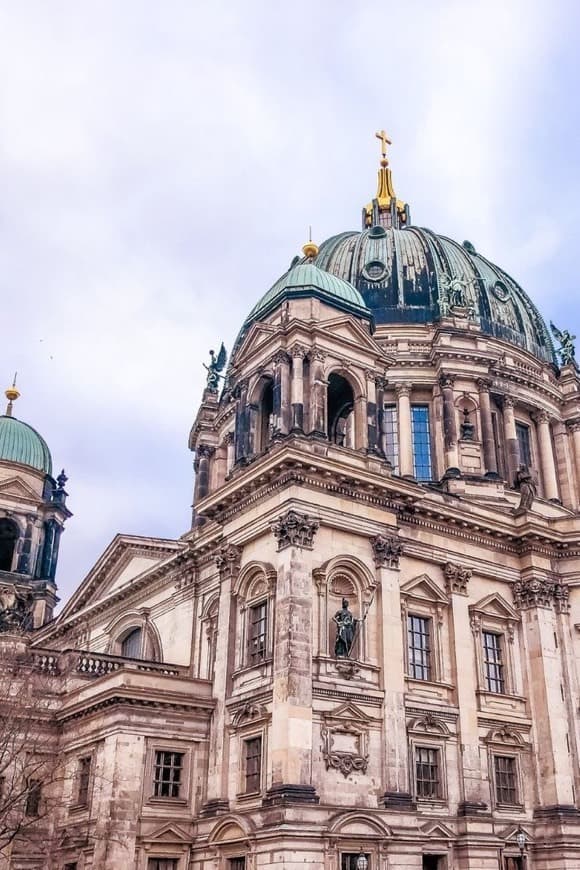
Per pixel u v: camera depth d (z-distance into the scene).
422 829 45.62
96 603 70.00
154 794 47.62
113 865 45.00
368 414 53.81
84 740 50.94
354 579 48.72
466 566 54.88
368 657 47.41
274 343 53.88
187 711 49.44
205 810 47.12
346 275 79.81
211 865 45.28
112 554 69.62
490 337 74.44
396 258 79.94
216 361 82.50
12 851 49.88
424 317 76.25
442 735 48.84
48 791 52.03
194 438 78.88
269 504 49.12
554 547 58.59
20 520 87.62
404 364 72.56
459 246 84.44
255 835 41.84
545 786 51.84
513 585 57.09
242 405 55.78
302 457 47.53
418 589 52.19
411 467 69.38
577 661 56.28
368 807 44.03
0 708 47.47
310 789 42.00
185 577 59.03
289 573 45.66
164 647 60.06
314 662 45.22
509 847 49.12
